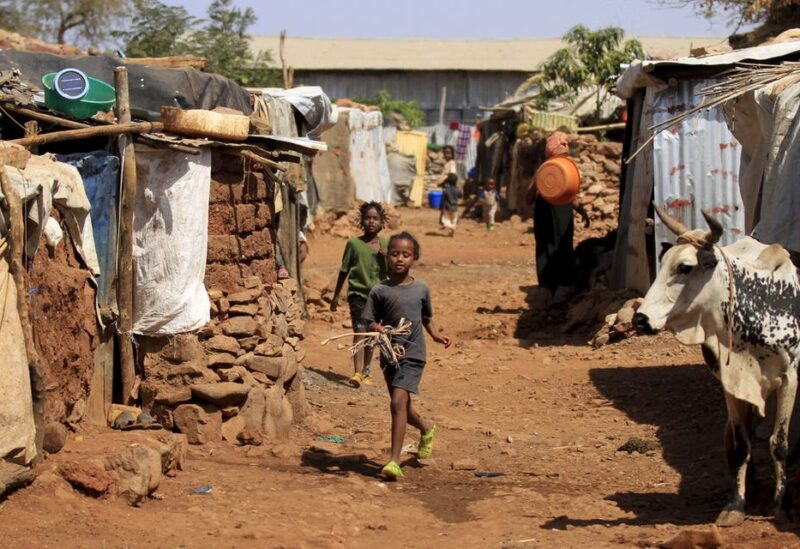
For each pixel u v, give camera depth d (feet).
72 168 22.41
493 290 59.88
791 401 19.42
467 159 145.59
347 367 37.91
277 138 27.58
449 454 26.35
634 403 32.37
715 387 32.37
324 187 86.12
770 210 25.94
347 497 21.26
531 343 45.16
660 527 19.52
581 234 78.95
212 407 25.12
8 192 18.35
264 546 17.67
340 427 28.78
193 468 22.74
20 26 114.52
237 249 27.17
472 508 21.38
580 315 46.70
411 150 125.70
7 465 17.80
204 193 25.63
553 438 28.68
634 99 48.39
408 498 22.08
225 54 110.22
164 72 29.50
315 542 18.13
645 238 44.34
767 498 20.93
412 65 162.61
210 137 25.64
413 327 23.76
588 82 99.86
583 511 20.98
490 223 93.25
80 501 18.53
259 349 26.61
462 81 163.94
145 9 109.19
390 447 26.32
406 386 23.63
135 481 19.58
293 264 42.91
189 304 25.29
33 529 16.94
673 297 18.86
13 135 24.95
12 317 18.42
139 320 25.29
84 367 22.71
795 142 25.49
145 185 25.11
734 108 29.78
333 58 164.96
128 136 24.59
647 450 26.37
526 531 19.47
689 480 23.41
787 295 19.48
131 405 25.03
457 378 38.04
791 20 57.82
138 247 25.16
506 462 25.66
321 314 47.91
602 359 39.78
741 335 19.11
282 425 26.35
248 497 20.79
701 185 42.70
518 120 103.30
